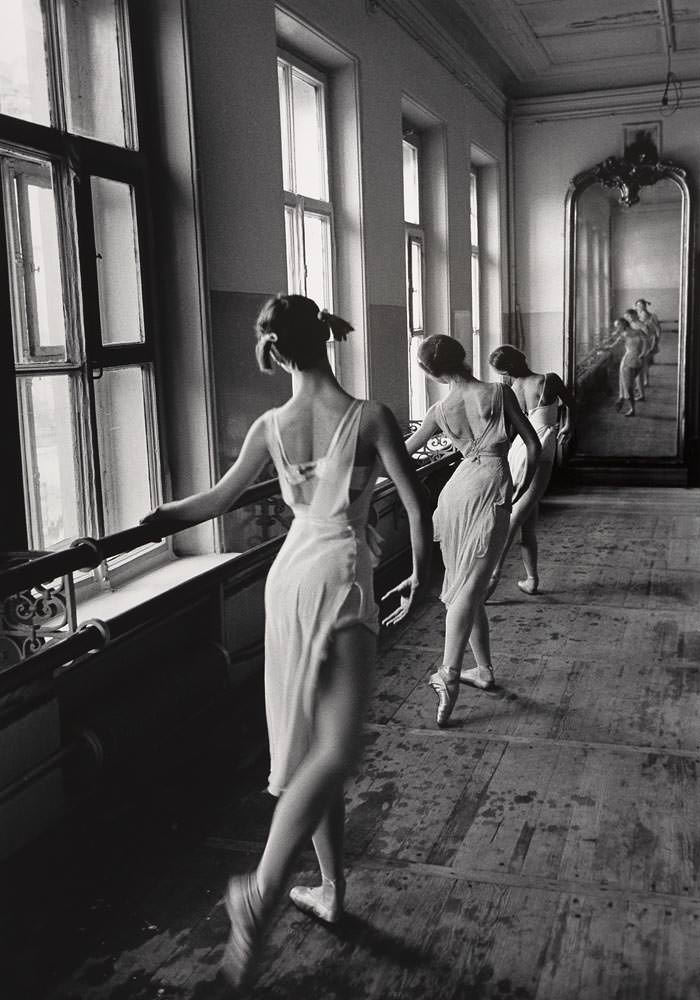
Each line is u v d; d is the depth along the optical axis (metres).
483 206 9.87
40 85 3.14
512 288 10.34
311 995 2.22
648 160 9.70
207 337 3.85
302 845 2.03
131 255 3.61
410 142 7.43
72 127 3.31
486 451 3.84
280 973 2.31
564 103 9.90
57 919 2.53
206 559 3.96
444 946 2.40
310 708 2.19
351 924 2.50
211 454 3.90
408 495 2.28
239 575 4.12
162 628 3.54
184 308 3.83
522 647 4.82
